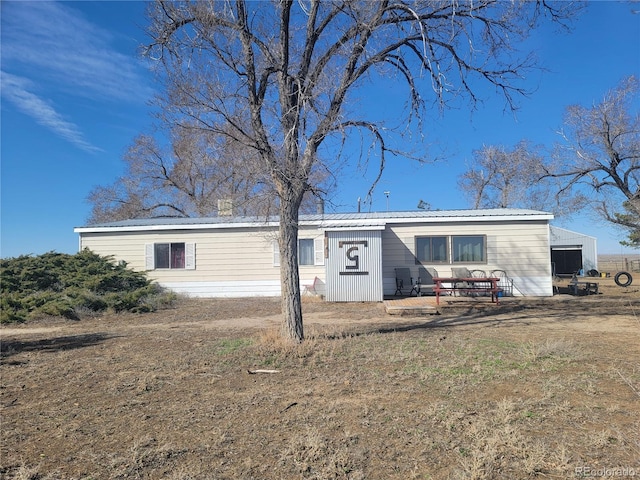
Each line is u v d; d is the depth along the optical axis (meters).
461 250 18.33
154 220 21.36
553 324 10.67
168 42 8.30
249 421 4.73
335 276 16.50
